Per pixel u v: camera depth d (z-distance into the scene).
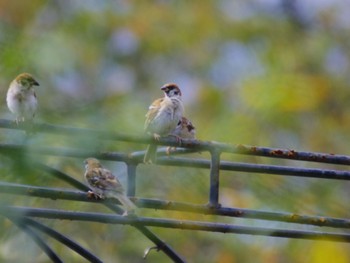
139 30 23.03
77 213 9.37
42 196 9.05
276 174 9.83
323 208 13.39
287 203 10.84
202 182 10.84
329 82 22.61
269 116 18.80
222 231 9.64
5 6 17.92
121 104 10.74
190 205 9.53
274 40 23.62
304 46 23.58
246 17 23.73
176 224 9.55
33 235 9.38
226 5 24.11
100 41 21.75
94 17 21.69
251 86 19.16
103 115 8.87
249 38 23.27
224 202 14.26
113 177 10.70
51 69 12.45
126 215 9.47
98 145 7.92
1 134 8.34
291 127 19.38
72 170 11.08
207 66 22.75
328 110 22.17
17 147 7.31
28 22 18.19
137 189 12.98
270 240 17.58
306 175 9.78
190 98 21.20
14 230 9.43
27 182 7.25
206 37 23.50
